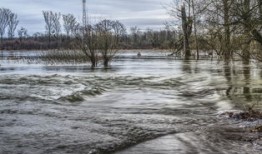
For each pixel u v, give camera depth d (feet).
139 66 139.54
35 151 30.50
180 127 39.60
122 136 35.58
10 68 134.82
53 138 34.24
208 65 139.03
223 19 57.57
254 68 117.50
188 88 73.15
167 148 31.99
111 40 147.95
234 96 61.52
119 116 44.96
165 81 85.05
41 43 424.46
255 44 60.95
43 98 56.95
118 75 99.71
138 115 45.98
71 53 162.81
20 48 429.38
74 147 31.81
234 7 54.49
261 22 53.31
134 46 419.74
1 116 42.91
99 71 115.65
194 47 202.08
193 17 66.59
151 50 393.29
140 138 35.04
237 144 33.22
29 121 40.70
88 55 144.66
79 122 41.06
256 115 45.09
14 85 74.18
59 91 64.64
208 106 53.31
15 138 33.91
